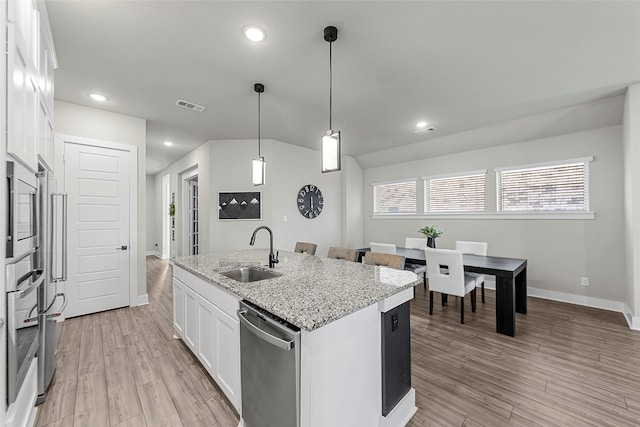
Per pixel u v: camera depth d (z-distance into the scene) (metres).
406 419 1.68
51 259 1.91
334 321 1.27
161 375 2.11
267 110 3.47
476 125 3.98
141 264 3.79
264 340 1.37
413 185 5.48
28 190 1.48
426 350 2.51
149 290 4.54
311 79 2.70
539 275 4.04
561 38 2.07
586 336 2.77
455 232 4.86
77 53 2.26
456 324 3.10
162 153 5.77
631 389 1.93
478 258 3.52
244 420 1.55
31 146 1.53
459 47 2.20
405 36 2.07
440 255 3.21
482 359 2.35
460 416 1.70
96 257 3.44
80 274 3.33
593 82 2.76
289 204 5.03
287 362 1.24
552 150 3.94
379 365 1.57
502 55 2.30
